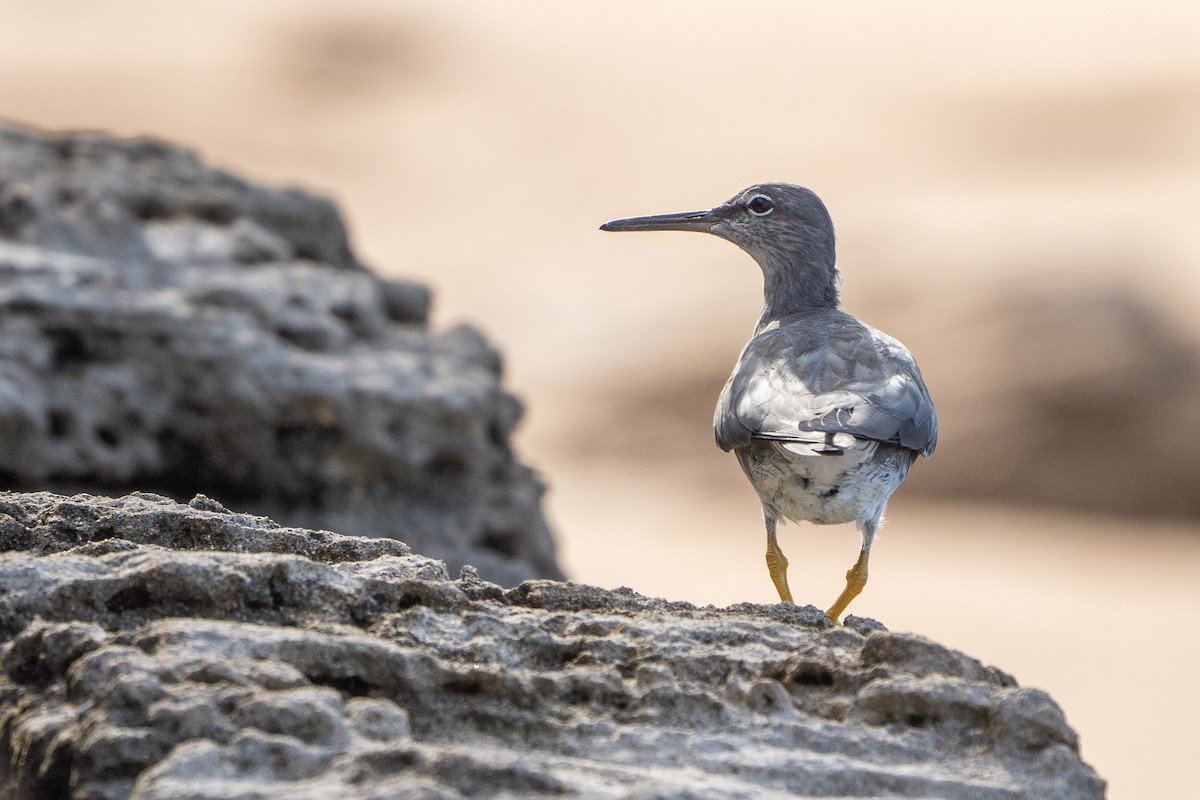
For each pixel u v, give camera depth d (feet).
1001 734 17.06
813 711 17.58
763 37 219.82
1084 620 66.28
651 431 98.27
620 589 20.77
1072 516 86.07
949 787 16.22
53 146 45.32
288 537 20.61
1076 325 91.86
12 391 35.35
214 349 38.06
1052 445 87.97
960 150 167.32
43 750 15.66
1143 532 83.66
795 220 34.71
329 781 14.42
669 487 92.07
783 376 28.63
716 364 101.30
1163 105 168.04
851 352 29.09
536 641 18.21
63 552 19.52
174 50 217.56
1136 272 97.40
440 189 177.58
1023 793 16.34
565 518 84.58
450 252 148.05
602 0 244.22
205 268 41.78
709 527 83.15
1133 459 86.33
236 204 45.52
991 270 98.99
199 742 14.71
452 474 41.27
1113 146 157.99
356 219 164.55
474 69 222.07
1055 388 89.15
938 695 17.31
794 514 29.07
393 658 16.78
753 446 28.73
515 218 165.07
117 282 38.83
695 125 194.90
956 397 90.89
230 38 223.51
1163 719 54.65
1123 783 49.26
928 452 29.68
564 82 215.31
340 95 211.00
